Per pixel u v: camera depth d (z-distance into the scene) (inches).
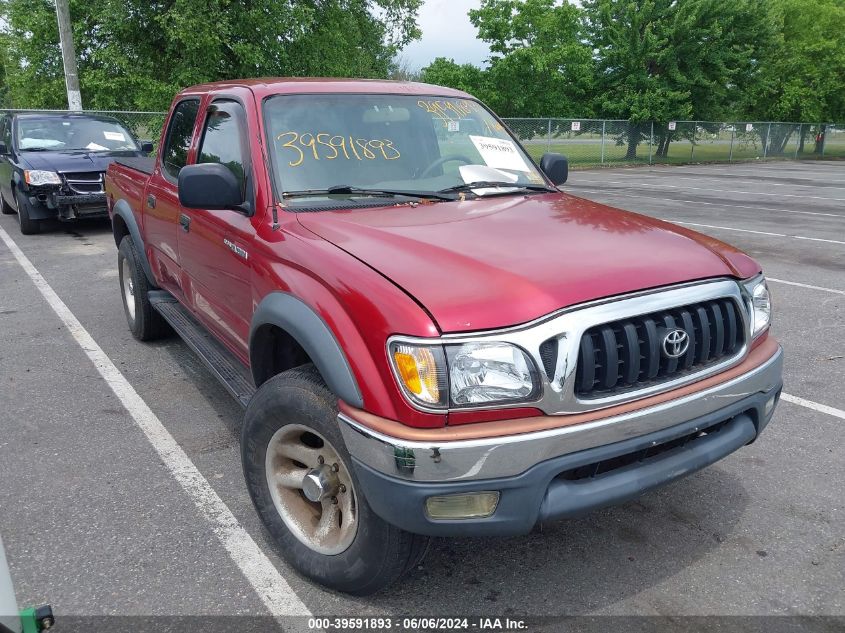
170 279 193.0
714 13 1246.3
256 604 110.5
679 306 101.7
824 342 238.4
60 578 116.2
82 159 439.8
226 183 126.6
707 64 1278.3
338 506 109.9
